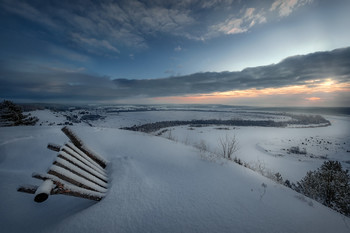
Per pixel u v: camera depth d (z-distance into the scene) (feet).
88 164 13.23
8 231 7.81
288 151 243.40
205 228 8.23
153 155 21.08
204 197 11.28
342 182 29.30
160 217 8.88
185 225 8.37
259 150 245.86
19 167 15.11
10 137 21.11
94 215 8.82
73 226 8.05
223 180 14.60
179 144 31.01
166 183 13.05
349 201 26.89
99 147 23.57
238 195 12.01
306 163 182.60
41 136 23.17
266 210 10.41
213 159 21.50
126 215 8.93
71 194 8.99
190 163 18.88
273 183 16.03
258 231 8.36
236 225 8.64
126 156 19.49
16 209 9.34
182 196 11.21
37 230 7.95
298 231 8.80
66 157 10.85
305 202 12.72
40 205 9.95
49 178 8.19
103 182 12.34
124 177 13.35
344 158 209.26
